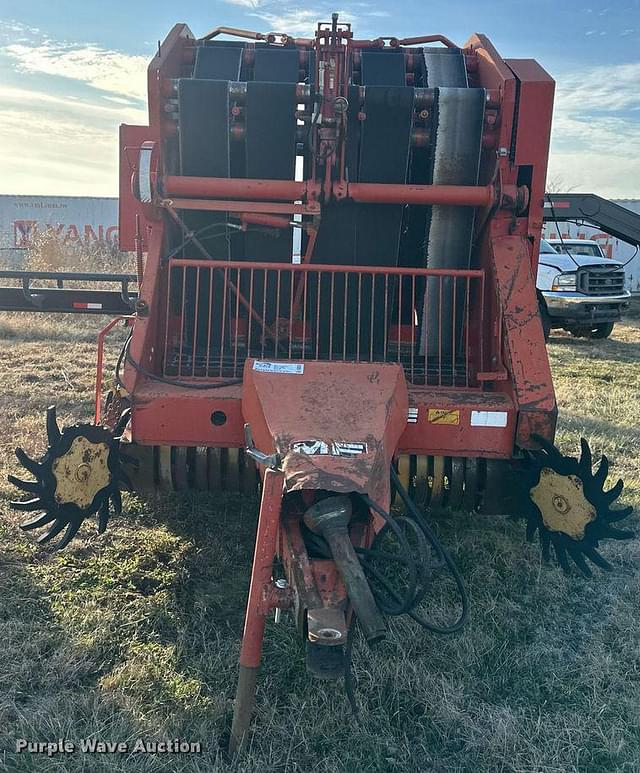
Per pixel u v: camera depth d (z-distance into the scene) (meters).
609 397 8.39
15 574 3.80
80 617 3.42
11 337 10.98
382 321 4.38
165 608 3.58
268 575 2.53
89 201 25.59
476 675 3.21
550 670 3.25
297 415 3.03
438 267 4.32
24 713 2.78
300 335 4.40
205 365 4.17
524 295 3.81
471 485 3.66
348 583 2.35
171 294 4.30
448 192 3.97
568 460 3.41
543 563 4.28
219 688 3.01
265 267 3.91
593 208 12.30
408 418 3.53
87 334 11.48
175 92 4.03
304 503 2.78
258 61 4.35
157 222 4.06
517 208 3.99
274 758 2.64
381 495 2.75
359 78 4.45
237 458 3.62
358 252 4.26
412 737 2.81
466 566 4.20
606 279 14.04
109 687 2.96
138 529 4.47
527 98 3.99
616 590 4.00
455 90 4.05
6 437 5.89
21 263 23.16
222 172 4.14
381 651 3.31
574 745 2.78
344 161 4.03
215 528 4.54
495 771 2.65
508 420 3.54
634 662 3.33
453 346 4.18
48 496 3.18
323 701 2.96
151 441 3.53
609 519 3.27
